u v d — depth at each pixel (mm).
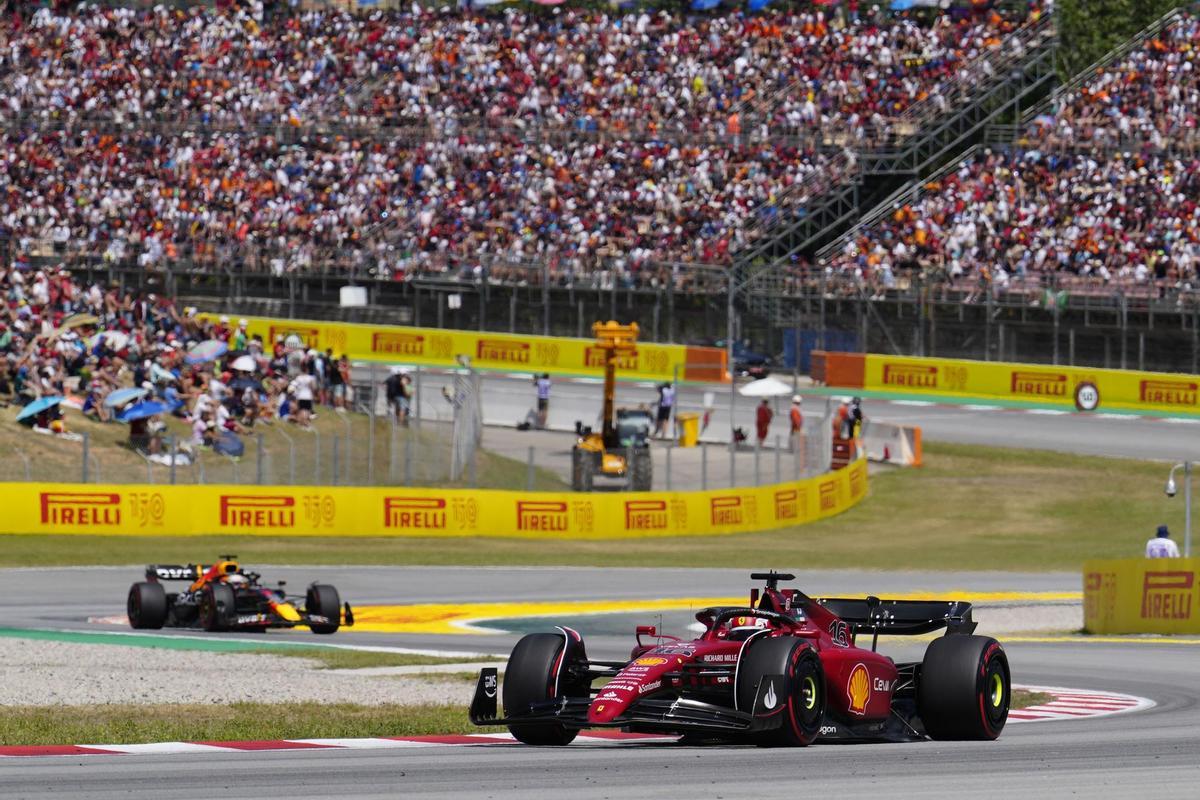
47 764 37250
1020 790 33906
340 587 114812
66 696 56125
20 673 63250
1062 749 41031
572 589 116625
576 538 148625
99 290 194500
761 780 34750
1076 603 111562
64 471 137750
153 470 142500
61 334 162875
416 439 153250
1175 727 47750
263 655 75125
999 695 43969
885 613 45219
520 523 147750
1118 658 78062
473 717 40750
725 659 40312
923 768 36938
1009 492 173375
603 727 37906
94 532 131125
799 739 39875
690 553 142000
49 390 148500
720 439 192875
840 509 168875
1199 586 94000
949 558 143375
